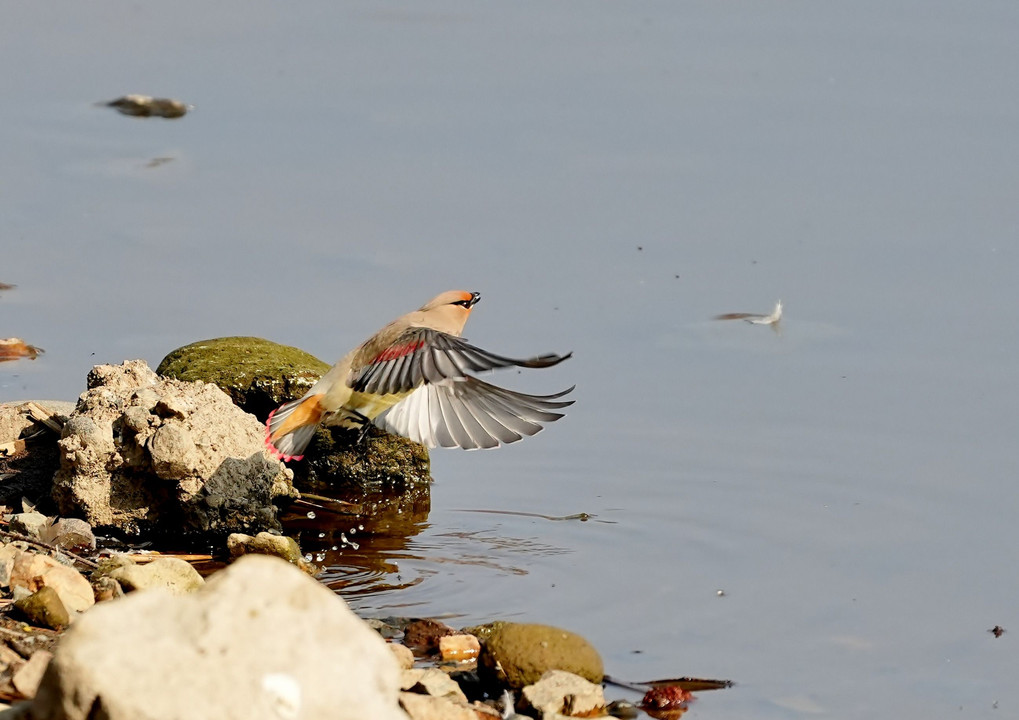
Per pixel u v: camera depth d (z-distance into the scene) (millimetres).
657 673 11422
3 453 14539
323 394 11039
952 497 15094
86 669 7230
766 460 15984
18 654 9867
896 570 13602
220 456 13906
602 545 14133
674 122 24938
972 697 11188
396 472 15695
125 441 13938
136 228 20922
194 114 25219
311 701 7504
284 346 16547
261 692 7418
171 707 7219
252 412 15969
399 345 9625
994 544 14148
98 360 17516
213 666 7434
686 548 14109
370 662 7738
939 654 11953
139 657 7355
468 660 11258
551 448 16469
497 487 15703
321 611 7789
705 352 18188
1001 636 12281
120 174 22734
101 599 11422
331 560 13594
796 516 14797
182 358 16266
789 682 11352
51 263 19859
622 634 12141
